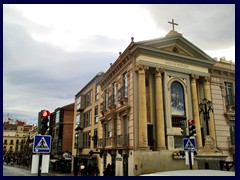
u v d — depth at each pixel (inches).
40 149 323.6
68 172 1391.5
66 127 1707.7
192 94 776.3
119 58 820.0
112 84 927.7
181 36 775.7
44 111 341.7
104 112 985.5
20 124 3912.4
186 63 788.0
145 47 713.6
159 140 671.1
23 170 1560.0
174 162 661.9
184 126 487.5
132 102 705.0
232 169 553.9
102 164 929.5
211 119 795.4
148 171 625.3
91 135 1173.7
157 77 721.0
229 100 879.7
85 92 1363.2
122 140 729.6
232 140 834.2
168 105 721.6
